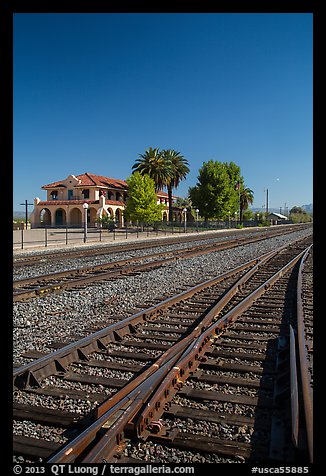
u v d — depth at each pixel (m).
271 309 9.09
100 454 3.41
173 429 4.02
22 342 6.70
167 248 25.09
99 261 18.28
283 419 4.20
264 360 5.97
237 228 76.88
